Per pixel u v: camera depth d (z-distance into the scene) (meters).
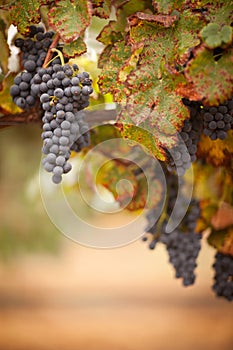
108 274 7.05
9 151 2.99
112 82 1.38
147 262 7.33
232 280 1.64
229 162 1.54
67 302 6.15
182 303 6.14
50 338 5.45
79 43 1.37
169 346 5.34
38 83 1.34
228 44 1.29
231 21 1.32
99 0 1.37
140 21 1.34
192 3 1.33
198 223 1.65
